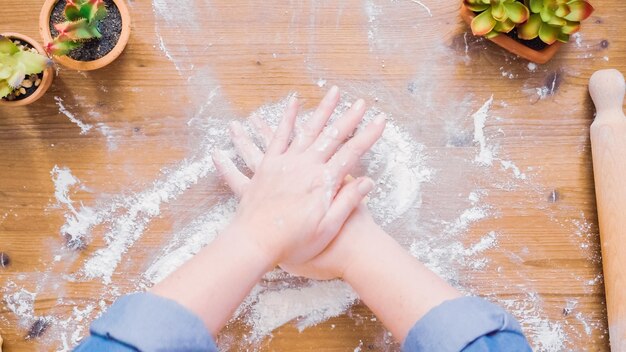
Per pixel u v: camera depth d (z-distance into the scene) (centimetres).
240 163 76
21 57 67
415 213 76
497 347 60
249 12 75
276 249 68
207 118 76
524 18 68
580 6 68
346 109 76
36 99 74
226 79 75
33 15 74
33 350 75
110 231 76
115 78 75
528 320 75
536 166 76
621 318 72
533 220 75
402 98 75
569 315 75
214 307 64
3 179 75
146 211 76
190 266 66
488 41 75
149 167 75
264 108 76
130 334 58
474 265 76
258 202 70
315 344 75
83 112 75
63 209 75
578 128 75
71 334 75
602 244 73
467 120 75
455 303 63
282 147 72
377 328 75
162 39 75
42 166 75
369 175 76
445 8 75
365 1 75
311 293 75
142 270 75
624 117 73
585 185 75
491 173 76
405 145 75
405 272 67
